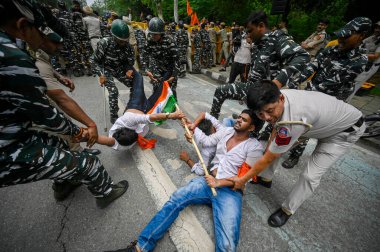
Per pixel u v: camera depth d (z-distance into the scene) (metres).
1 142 1.03
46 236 1.66
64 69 5.76
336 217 1.95
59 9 5.38
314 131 1.48
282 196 2.17
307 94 1.44
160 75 3.73
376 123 3.38
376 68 3.12
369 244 1.72
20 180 1.17
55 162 1.27
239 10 10.74
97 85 5.18
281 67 2.41
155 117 2.31
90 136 1.61
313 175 1.59
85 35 5.74
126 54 3.15
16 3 0.97
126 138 2.29
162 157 2.61
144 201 1.98
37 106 1.07
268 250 1.64
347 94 2.26
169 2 14.61
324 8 9.74
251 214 1.94
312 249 1.66
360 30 1.80
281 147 1.35
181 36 6.38
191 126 2.38
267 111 1.26
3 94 0.95
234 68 5.08
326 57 2.19
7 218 1.78
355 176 2.48
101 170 1.67
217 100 2.91
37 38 1.19
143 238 1.51
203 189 1.79
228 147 2.05
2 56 0.89
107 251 1.44
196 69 7.45
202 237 1.70
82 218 1.80
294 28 9.67
